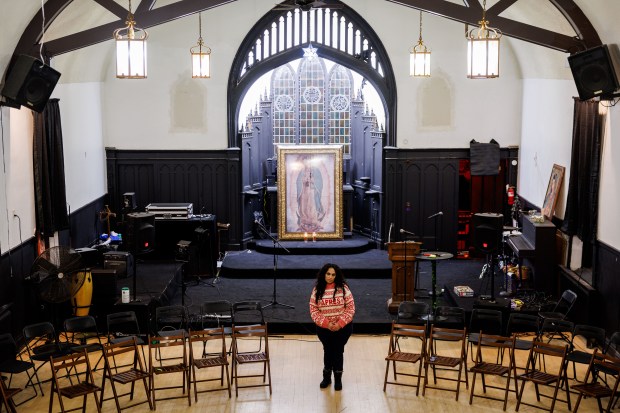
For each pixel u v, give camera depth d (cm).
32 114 1329
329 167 1859
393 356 1103
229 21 1769
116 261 1485
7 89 1123
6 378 1087
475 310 1200
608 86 1134
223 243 1838
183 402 1075
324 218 1864
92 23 1416
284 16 1783
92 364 1207
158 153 1809
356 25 1788
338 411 1047
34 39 1155
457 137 1808
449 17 1234
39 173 1342
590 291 1284
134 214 1370
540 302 1402
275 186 1939
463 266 1748
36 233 1352
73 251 1168
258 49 1808
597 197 1286
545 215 1548
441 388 1088
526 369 1056
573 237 1425
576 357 1053
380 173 1830
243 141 1833
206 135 1809
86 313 1342
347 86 1955
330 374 1119
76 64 1536
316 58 1948
